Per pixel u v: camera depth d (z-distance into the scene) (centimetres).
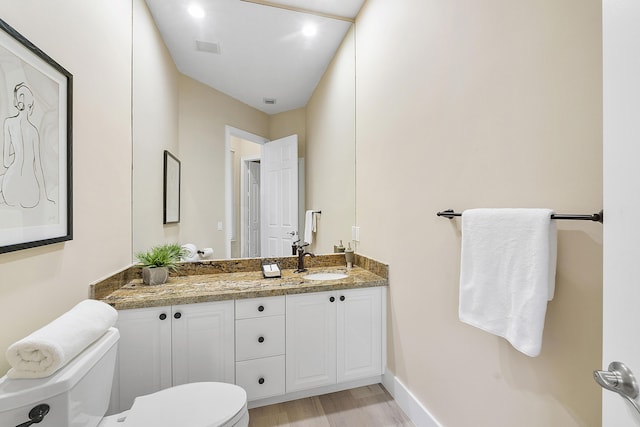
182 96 209
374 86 204
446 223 135
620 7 57
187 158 209
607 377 56
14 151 87
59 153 108
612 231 58
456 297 130
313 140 237
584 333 82
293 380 173
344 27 232
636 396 53
